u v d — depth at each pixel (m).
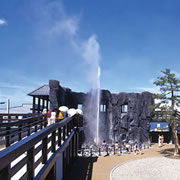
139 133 31.81
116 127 30.88
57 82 23.78
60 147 10.27
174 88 24.31
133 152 26.48
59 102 24.55
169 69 24.95
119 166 18.86
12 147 3.80
